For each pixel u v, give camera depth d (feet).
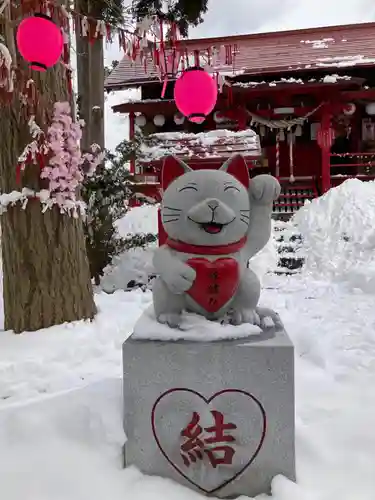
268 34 54.60
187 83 13.39
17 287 15.03
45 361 12.73
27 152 14.06
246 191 8.09
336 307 19.03
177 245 7.87
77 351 13.39
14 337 14.47
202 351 7.23
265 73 42.19
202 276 7.61
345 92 40.24
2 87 10.63
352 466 7.71
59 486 7.14
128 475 7.35
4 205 14.76
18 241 14.87
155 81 44.06
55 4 10.62
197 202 7.64
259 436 7.23
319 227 30.19
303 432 8.53
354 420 8.98
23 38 9.69
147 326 7.82
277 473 7.26
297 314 18.06
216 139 30.01
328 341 14.48
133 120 46.55
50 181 14.85
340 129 47.70
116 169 26.58
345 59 43.06
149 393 7.37
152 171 35.22
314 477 7.47
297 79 41.14
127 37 12.82
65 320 15.55
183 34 29.53
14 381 11.45
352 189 33.27
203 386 7.27
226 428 7.26
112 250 26.48
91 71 30.66
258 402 7.20
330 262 26.61
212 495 7.30
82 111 30.53
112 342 14.38
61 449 7.88
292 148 47.60
